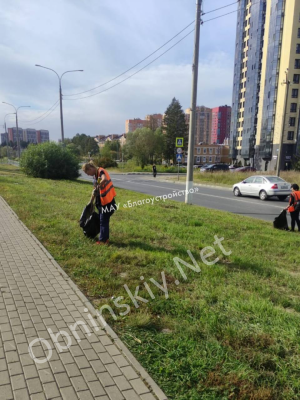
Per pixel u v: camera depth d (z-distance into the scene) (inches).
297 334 122.6
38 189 620.7
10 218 331.9
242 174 1173.1
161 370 101.1
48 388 92.0
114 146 3727.9
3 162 2474.2
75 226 291.6
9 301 145.9
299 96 2283.5
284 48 2287.2
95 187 240.5
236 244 264.2
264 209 536.1
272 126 2415.1
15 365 101.4
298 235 325.4
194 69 518.6
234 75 3299.7
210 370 101.5
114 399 88.7
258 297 156.6
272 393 92.9
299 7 2194.9
